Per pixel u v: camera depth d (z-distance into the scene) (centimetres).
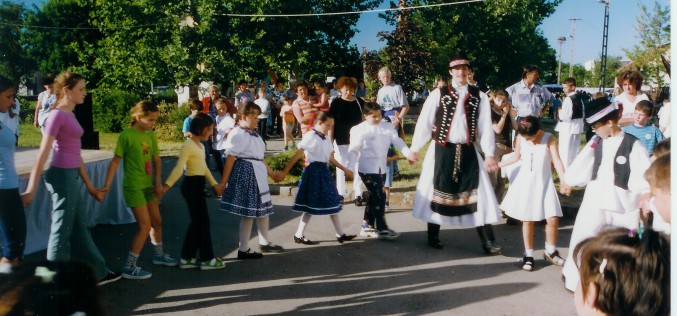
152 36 2270
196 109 805
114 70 2280
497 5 3144
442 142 557
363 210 747
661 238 150
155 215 506
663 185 198
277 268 516
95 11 2516
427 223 625
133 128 481
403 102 851
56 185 403
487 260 542
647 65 2456
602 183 431
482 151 562
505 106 683
